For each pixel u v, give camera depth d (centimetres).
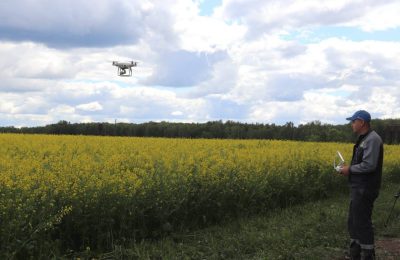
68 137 2214
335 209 1138
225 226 920
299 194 1252
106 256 686
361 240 697
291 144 2362
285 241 803
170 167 990
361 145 702
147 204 797
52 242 656
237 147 1964
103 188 742
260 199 1075
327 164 1450
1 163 902
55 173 832
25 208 626
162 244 764
